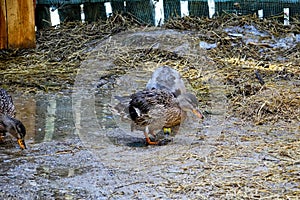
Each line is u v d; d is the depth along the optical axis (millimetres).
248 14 11883
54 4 12234
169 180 4918
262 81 8523
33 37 10789
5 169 5215
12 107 6242
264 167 5219
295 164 5297
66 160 5441
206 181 4883
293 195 4594
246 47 10562
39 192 4695
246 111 7086
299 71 9258
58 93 8203
